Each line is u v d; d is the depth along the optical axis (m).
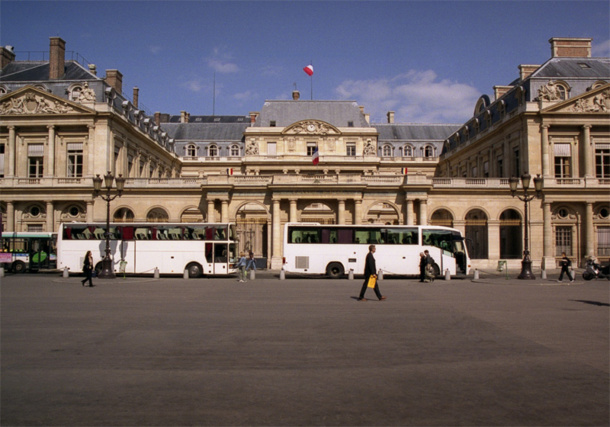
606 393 9.09
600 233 55.56
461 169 78.44
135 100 76.19
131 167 64.44
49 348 12.73
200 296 25.36
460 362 11.36
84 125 56.03
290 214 53.25
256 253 68.12
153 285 32.22
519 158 57.44
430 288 30.53
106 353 12.19
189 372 10.47
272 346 13.03
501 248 61.50
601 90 55.06
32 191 55.06
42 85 57.00
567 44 61.25
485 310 20.03
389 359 11.63
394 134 92.69
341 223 53.25
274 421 7.63
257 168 79.50
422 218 53.53
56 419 7.72
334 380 9.88
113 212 54.84
